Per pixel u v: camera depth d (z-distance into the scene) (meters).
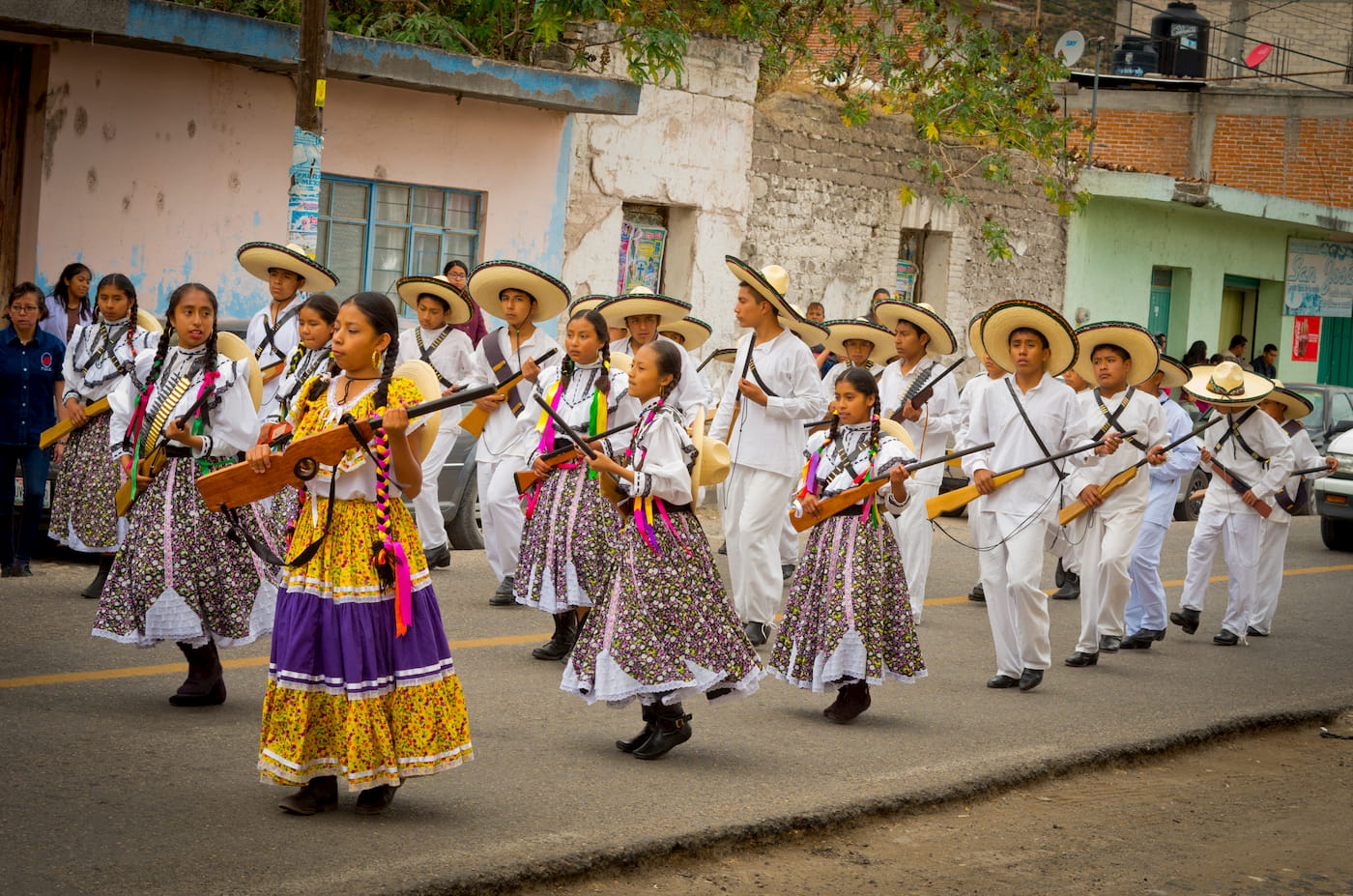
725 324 16.77
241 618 6.50
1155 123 32.91
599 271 15.44
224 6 12.97
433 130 13.76
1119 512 9.21
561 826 5.36
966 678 8.59
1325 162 31.75
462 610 9.40
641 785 6.00
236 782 5.61
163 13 11.06
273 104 12.70
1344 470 15.59
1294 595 12.70
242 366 6.58
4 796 5.26
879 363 11.51
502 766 6.15
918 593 10.10
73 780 5.50
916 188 19.02
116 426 6.68
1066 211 20.52
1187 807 6.50
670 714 6.41
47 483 10.26
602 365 8.02
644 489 6.22
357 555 5.15
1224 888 5.46
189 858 4.77
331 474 5.18
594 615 6.36
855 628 7.11
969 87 18.52
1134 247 23.34
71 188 11.40
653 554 6.28
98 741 6.01
